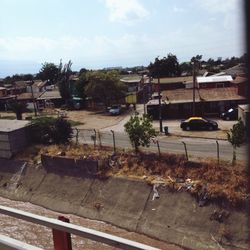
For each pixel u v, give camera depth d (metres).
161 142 31.44
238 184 20.14
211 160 23.59
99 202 24.12
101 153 28.09
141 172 24.67
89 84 59.44
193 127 37.56
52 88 89.81
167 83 65.19
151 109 47.75
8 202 28.23
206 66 123.25
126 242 3.22
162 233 20.09
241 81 46.19
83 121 48.81
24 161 31.34
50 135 33.38
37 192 27.94
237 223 18.52
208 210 19.75
